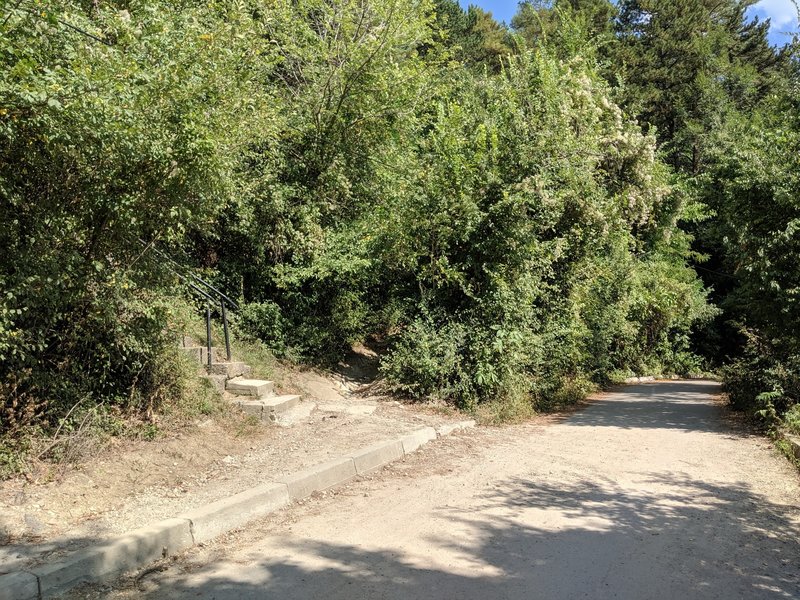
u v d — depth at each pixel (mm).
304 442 7969
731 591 4289
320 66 13383
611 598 4137
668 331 30906
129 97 5484
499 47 35344
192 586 4277
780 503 6422
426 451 8531
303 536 5250
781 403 11023
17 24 4863
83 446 5875
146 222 6512
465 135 12805
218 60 7734
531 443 9359
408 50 14555
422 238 11656
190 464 6590
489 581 4363
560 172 13961
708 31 37125
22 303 5355
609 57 34031
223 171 7301
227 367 9594
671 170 29375
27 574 3977
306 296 12320
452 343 11242
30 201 5578
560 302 15133
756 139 11680
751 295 11711
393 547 4992
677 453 8719
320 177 13117
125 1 7621
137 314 7043
